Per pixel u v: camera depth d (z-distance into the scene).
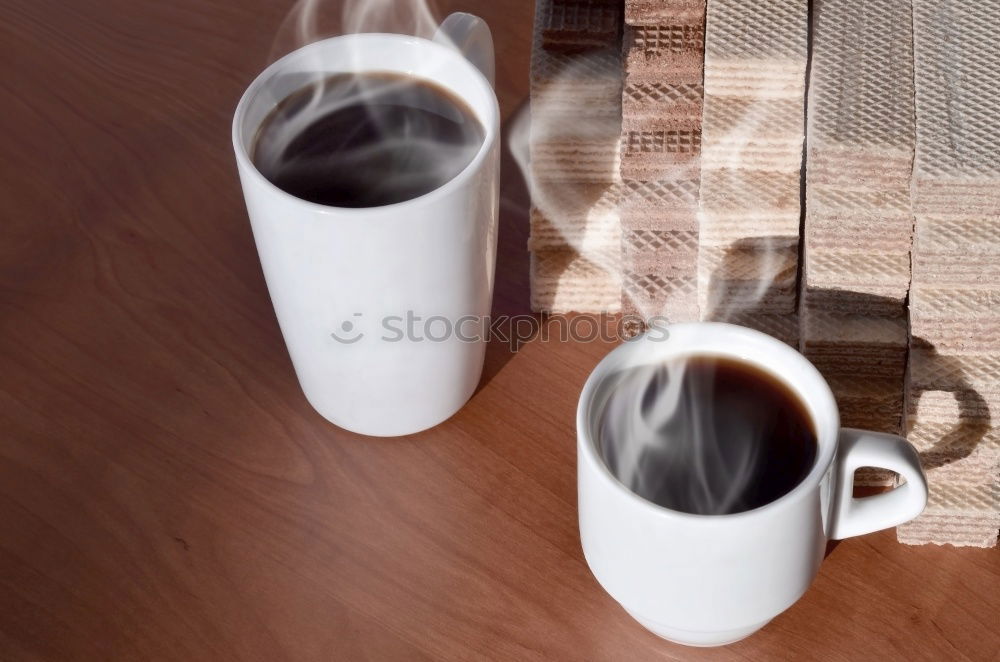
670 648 0.52
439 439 0.60
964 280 0.51
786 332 0.57
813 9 0.55
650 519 0.44
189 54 0.78
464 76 0.57
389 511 0.57
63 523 0.57
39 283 0.66
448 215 0.51
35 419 0.61
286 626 0.53
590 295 0.63
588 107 0.58
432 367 0.57
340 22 0.80
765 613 0.48
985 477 0.53
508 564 0.55
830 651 0.52
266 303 0.65
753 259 0.56
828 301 0.54
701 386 0.50
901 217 0.52
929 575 0.54
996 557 0.55
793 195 0.54
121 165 0.72
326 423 0.61
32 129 0.74
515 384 0.62
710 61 0.52
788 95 0.53
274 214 0.51
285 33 0.79
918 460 0.47
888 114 0.51
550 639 0.53
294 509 0.57
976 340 0.51
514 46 0.77
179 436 0.60
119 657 0.52
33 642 0.52
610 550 0.47
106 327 0.64
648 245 0.58
